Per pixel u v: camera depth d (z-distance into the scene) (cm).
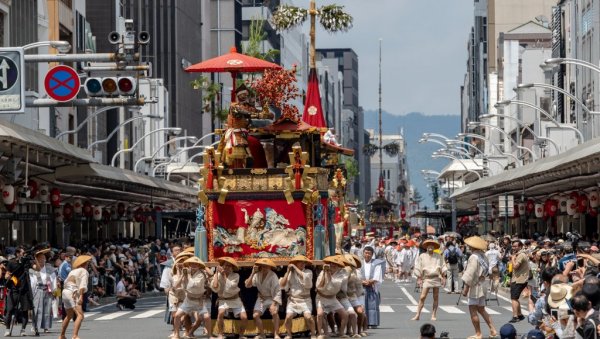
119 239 8344
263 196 3612
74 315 4181
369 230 17325
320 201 3669
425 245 4647
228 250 3628
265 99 3731
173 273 3606
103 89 4453
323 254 3631
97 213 8950
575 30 11019
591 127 10150
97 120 11806
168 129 9788
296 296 3475
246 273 3631
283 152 3741
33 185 6384
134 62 4616
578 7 10881
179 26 15788
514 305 4453
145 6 15550
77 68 10775
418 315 4700
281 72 3725
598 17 9912
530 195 10031
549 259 4444
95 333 4175
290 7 7912
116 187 8062
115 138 12700
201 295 3538
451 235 6969
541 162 7119
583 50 10675
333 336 3750
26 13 9012
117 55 4447
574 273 3322
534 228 10688
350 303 3788
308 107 5228
